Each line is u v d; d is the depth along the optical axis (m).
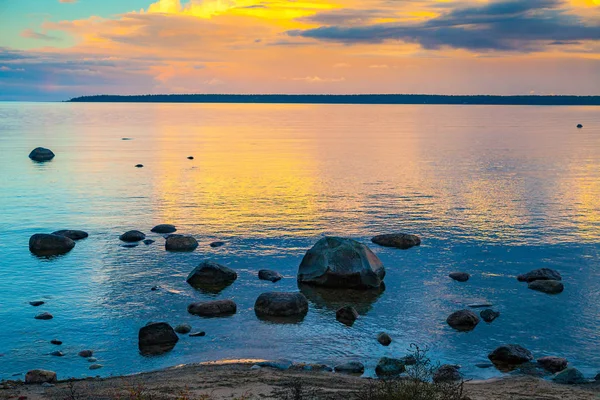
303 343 23.42
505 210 49.16
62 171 74.38
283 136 151.88
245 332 24.44
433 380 19.17
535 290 29.67
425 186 62.41
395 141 134.75
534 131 177.25
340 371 20.67
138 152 101.94
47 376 19.06
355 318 26.00
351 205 51.31
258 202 52.81
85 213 47.91
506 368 21.20
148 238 39.59
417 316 26.41
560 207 50.44
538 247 37.62
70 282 30.59
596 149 110.94
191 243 37.28
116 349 22.59
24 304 27.30
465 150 109.62
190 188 60.78
